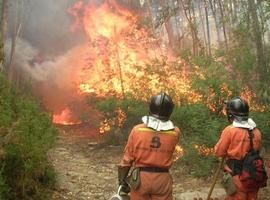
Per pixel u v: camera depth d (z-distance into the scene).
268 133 9.38
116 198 4.05
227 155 4.74
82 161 9.65
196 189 7.28
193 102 9.61
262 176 4.52
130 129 11.26
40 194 5.79
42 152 6.05
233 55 10.73
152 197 4.10
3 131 5.35
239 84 10.20
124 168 4.15
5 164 5.20
